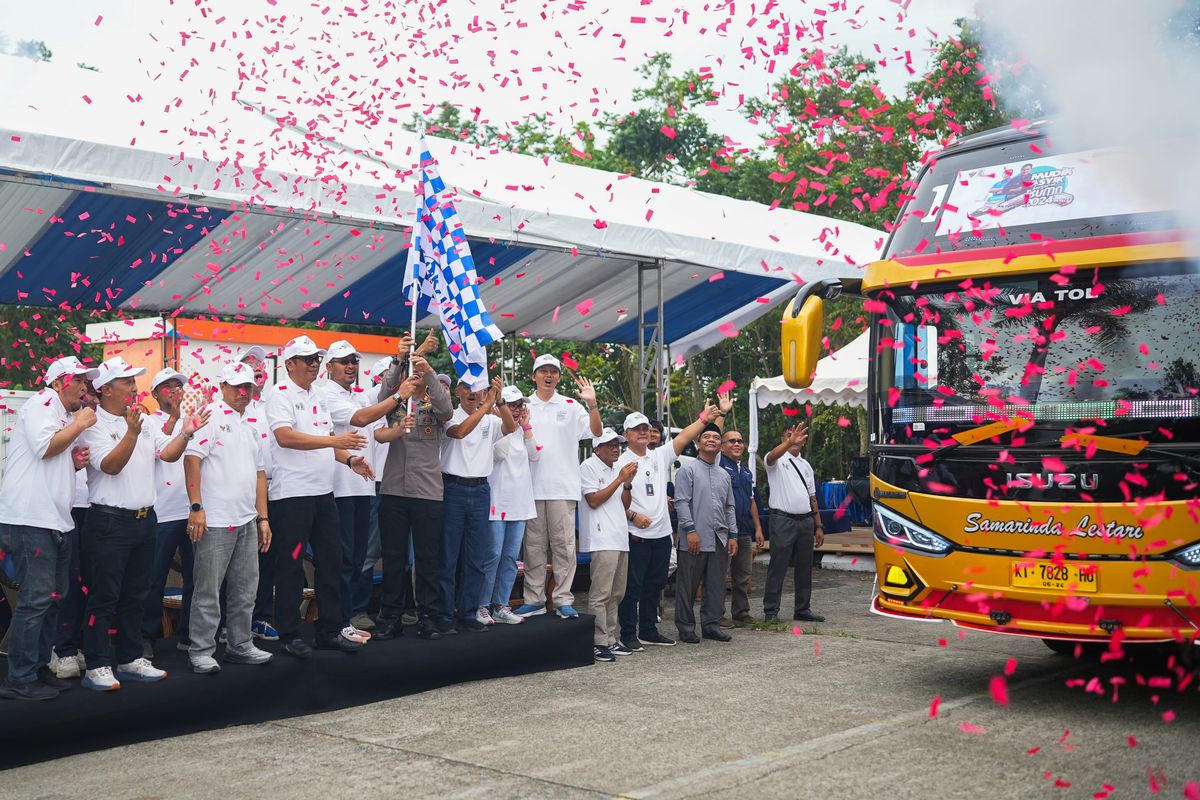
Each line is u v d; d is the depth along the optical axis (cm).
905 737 550
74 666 594
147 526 583
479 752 539
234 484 613
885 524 645
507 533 798
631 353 1898
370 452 752
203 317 1161
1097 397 572
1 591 632
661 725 587
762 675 727
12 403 707
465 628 740
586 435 845
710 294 1278
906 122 1205
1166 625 548
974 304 618
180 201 732
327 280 1034
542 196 977
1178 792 450
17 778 504
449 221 701
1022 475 584
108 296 1012
